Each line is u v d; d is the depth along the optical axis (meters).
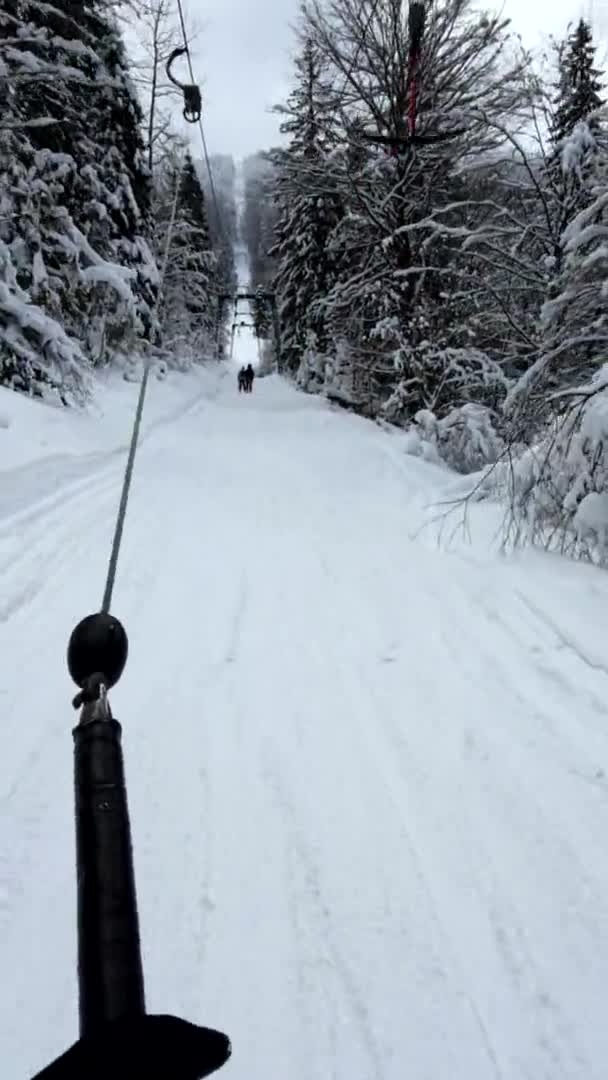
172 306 38.00
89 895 0.72
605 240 6.74
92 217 19.94
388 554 7.05
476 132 14.96
